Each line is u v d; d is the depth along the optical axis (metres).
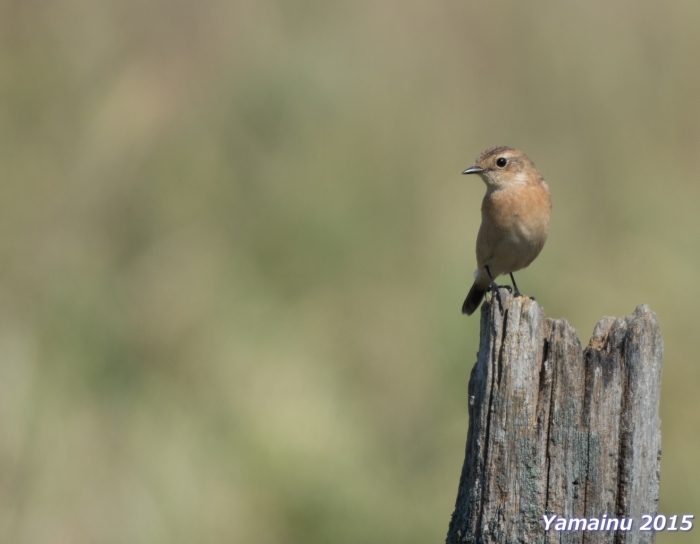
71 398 14.20
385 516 13.53
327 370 15.23
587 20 21.20
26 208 16.72
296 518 13.26
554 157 20.03
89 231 16.91
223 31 19.50
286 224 17.52
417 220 18.47
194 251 16.95
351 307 16.91
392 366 16.03
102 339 15.13
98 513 13.18
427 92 20.17
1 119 17.41
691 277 17.70
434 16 21.00
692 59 20.94
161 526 13.08
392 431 15.25
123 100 18.16
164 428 14.08
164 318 15.77
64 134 17.61
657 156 20.19
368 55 20.17
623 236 18.81
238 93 18.86
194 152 18.28
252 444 13.68
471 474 7.62
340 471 13.63
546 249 17.94
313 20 20.11
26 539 12.86
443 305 15.87
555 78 20.80
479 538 7.43
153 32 19.16
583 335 16.50
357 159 18.80
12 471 13.27
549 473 7.34
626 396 7.32
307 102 18.80
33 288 15.70
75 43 18.48
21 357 14.27
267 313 16.16
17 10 18.31
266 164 18.50
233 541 13.10
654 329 7.45
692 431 15.28
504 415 7.43
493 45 20.95
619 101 20.70
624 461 7.30
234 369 14.95
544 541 7.29
